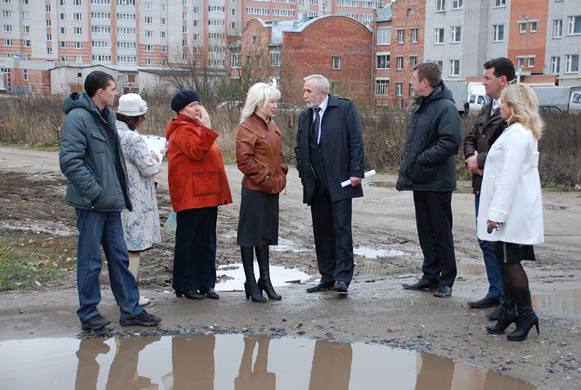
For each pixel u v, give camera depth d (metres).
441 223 6.76
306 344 5.61
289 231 10.88
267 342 5.65
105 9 92.88
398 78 67.50
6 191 14.22
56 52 93.38
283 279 7.89
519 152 5.32
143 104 6.34
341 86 40.88
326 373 5.04
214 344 5.59
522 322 5.59
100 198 5.41
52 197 13.66
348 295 6.98
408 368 5.13
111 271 5.81
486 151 6.12
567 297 7.03
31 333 5.68
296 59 66.19
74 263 8.13
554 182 16.08
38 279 7.23
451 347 5.52
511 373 4.99
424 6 64.38
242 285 7.54
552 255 9.28
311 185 6.97
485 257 6.41
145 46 94.38
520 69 52.31
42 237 9.51
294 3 105.81
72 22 92.69
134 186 6.25
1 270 7.38
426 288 7.18
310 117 6.91
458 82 49.84
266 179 6.48
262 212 6.63
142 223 6.31
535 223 5.39
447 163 6.62
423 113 6.60
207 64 37.25
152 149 6.47
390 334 5.82
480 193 5.97
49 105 28.98
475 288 7.34
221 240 10.02
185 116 6.44
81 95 5.47
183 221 6.59
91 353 5.32
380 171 19.14
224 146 21.36
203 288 6.85
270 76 37.59
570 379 4.86
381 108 22.92
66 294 6.73
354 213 12.55
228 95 33.66
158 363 5.18
